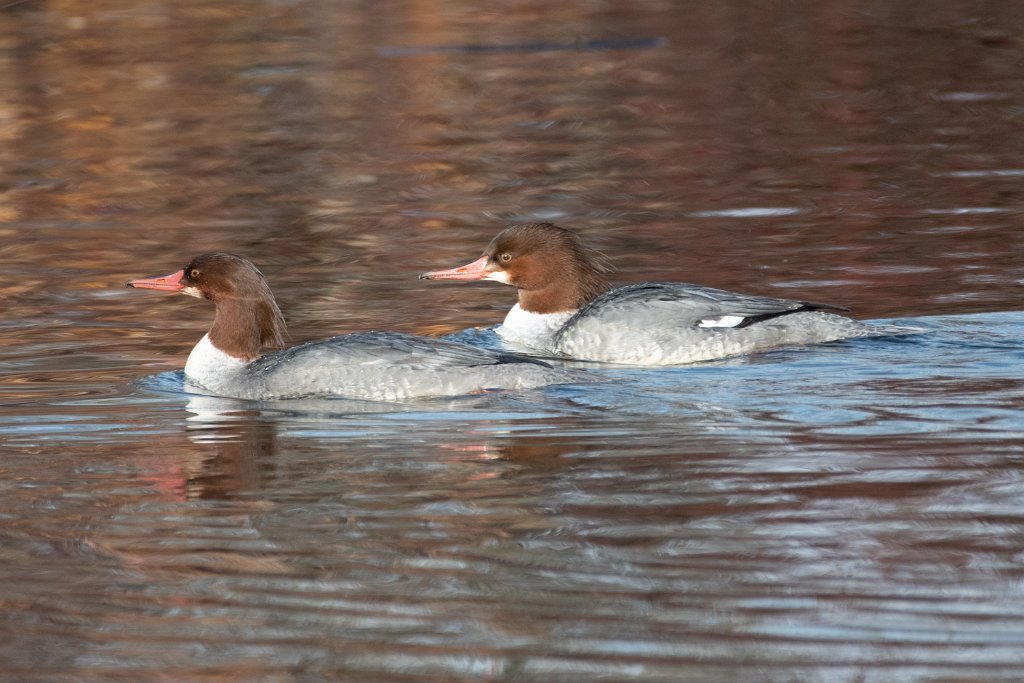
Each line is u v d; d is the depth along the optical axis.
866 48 36.75
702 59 35.91
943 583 8.42
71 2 42.25
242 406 13.34
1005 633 7.79
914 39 37.72
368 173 25.17
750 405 12.59
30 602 8.63
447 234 20.92
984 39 37.28
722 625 8.01
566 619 8.16
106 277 18.92
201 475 11.03
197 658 7.90
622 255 19.41
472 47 37.81
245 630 8.19
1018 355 14.13
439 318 17.03
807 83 32.62
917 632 7.84
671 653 7.73
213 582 8.83
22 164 26.28
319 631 8.14
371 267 19.30
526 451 11.42
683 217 21.58
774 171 24.55
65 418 12.91
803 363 14.09
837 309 15.08
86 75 34.03
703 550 9.04
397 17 41.88
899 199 22.19
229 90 32.59
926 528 9.27
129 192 24.11
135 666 7.83
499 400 13.17
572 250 16.45
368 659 7.81
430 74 34.34
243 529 9.73
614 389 13.44
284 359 13.84
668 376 13.89
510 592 8.53
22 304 17.59
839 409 12.34
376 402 13.36
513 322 16.55
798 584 8.47
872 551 8.91
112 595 8.70
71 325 16.64
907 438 11.35
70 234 21.36
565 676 7.54
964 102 30.02
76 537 9.67
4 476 11.09
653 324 14.82
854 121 28.56
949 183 23.14
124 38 38.22
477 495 10.31
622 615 8.17
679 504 9.91
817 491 10.07
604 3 44.38
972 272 17.86
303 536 9.57
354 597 8.55
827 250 19.34
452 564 8.98
